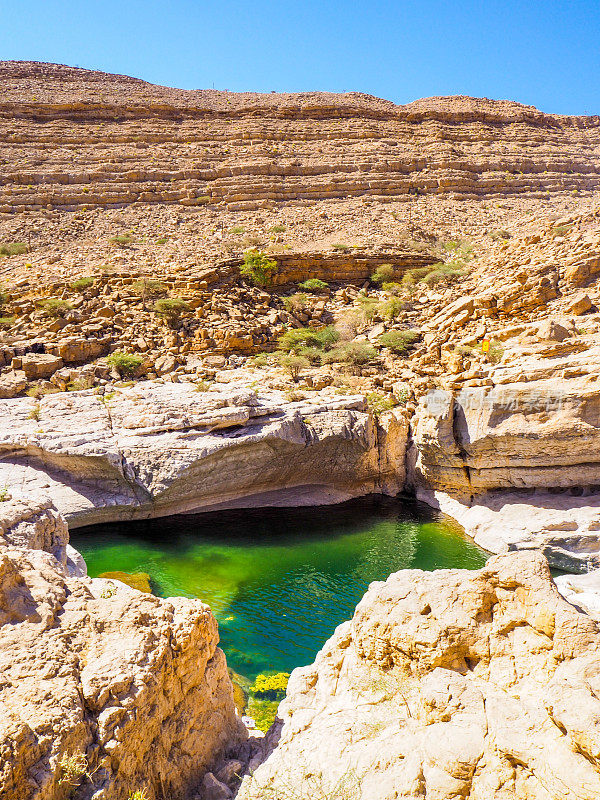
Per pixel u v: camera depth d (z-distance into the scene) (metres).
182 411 28.47
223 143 82.62
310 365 38.91
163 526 27.16
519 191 78.12
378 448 32.06
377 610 9.77
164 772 8.59
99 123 85.19
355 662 10.27
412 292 48.25
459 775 6.93
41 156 74.62
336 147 83.25
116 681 8.20
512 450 27.16
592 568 23.52
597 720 6.09
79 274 47.69
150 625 9.44
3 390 32.12
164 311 41.66
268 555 24.72
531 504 26.94
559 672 7.28
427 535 27.22
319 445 29.61
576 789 5.98
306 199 72.75
